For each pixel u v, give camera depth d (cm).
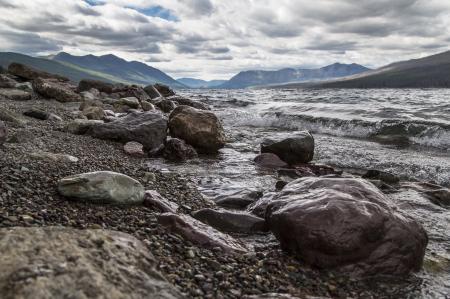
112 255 107
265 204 227
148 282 103
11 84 701
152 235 163
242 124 712
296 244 165
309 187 195
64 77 1073
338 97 1344
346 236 156
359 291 147
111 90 937
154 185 264
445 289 151
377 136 548
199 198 249
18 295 85
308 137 377
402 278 158
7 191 177
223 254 160
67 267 95
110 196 189
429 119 598
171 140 381
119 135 391
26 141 321
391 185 310
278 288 139
